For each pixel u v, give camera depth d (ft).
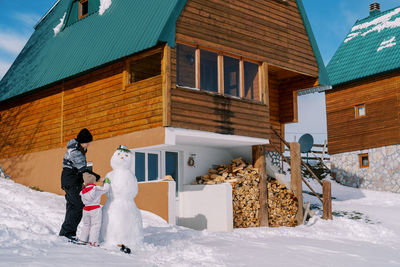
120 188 23.65
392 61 77.97
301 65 49.65
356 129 83.46
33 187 49.90
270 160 48.26
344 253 28.37
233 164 45.60
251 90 44.70
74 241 21.91
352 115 84.64
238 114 42.29
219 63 41.75
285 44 48.26
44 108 50.80
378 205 65.00
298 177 46.65
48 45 54.60
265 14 46.65
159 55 44.83
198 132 38.60
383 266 24.91
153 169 42.98
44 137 50.21
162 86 37.17
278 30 47.80
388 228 45.96
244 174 43.80
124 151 24.58
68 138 47.01
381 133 79.10
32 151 51.67
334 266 23.47
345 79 84.33
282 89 54.85
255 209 43.19
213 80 41.22
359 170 82.07
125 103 40.81
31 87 49.32
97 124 43.62
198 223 41.86
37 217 30.91
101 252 20.10
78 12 52.60
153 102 37.99
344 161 84.94
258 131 43.93
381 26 88.89
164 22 37.11
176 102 37.35
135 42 38.29
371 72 80.02
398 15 87.71
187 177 44.47
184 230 33.58
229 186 40.09
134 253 22.02
